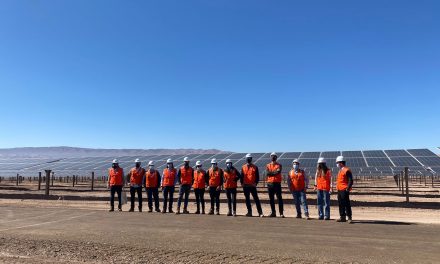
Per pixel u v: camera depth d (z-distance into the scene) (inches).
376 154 1752.0
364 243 358.6
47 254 329.1
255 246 349.4
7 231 433.1
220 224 482.3
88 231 431.5
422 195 1062.4
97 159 2440.9
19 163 2792.8
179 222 500.1
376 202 773.9
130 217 552.1
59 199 970.7
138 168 656.4
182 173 619.5
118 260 308.0
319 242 365.1
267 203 856.9
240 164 1734.7
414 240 372.2
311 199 900.0
